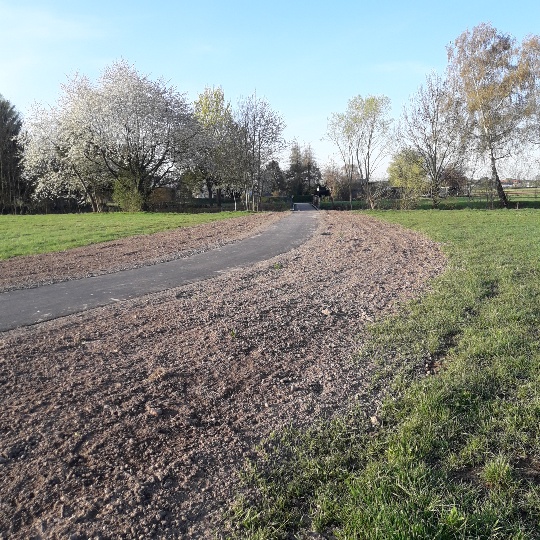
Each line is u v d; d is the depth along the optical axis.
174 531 2.82
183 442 3.68
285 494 3.14
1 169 44.78
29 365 4.96
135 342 5.72
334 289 8.65
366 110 44.56
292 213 33.03
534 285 8.31
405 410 4.14
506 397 4.35
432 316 6.74
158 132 37.00
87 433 3.71
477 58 37.00
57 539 2.70
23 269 10.86
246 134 43.12
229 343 5.72
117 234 18.12
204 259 12.23
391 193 42.22
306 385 4.72
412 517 2.79
